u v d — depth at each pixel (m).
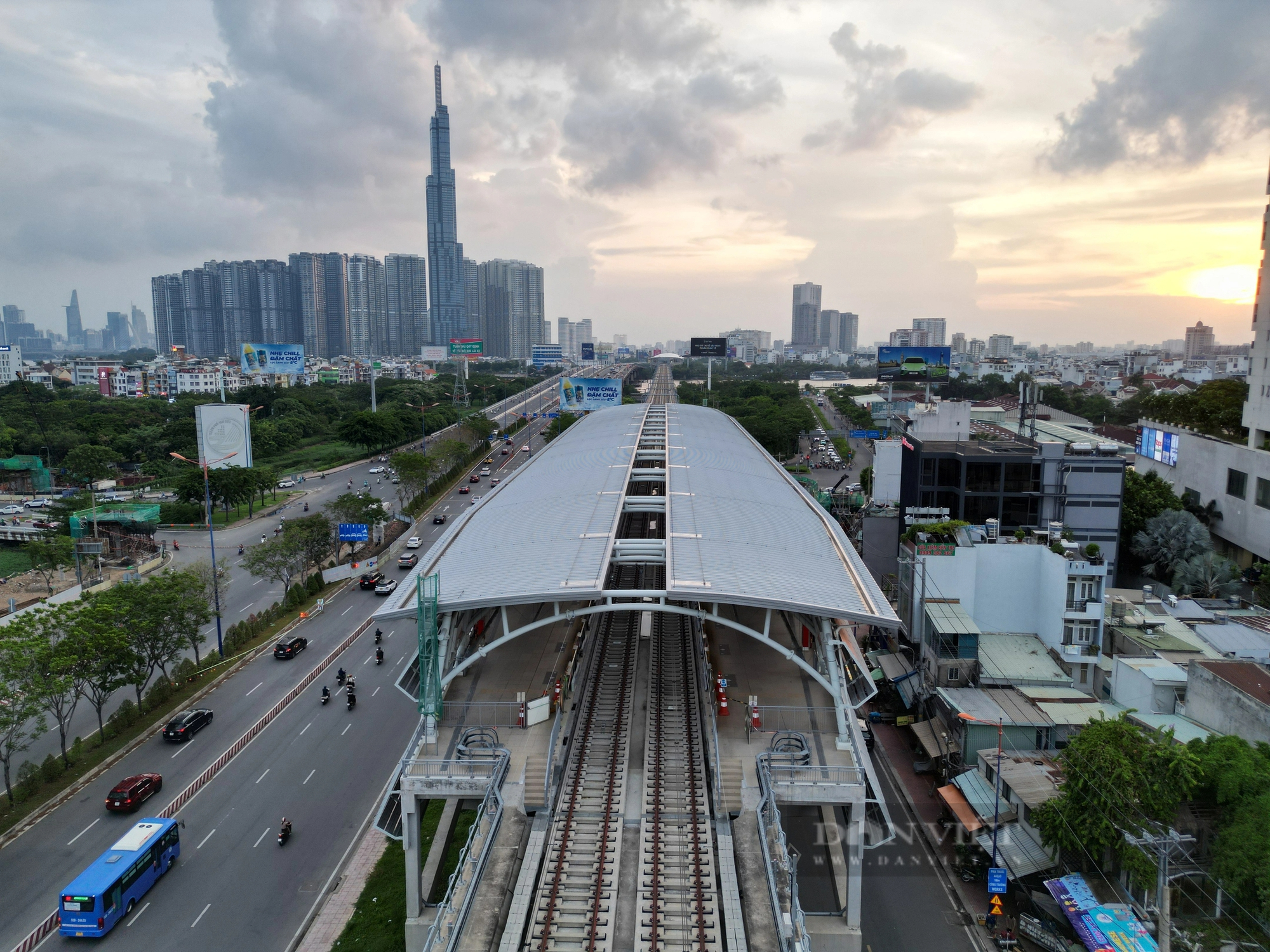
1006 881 35.91
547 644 51.03
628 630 54.19
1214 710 41.03
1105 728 36.75
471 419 176.75
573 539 44.56
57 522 112.75
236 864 41.47
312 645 72.94
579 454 71.81
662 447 71.56
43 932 36.41
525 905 30.58
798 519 53.12
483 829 34.09
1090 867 36.16
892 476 98.88
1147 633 54.53
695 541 43.59
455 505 132.12
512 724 41.38
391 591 87.88
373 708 59.66
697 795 36.84
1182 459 97.75
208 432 132.50
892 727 55.69
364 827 44.66
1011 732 45.16
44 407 182.00
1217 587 69.50
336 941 35.88
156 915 37.69
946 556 57.00
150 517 110.38
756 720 40.72
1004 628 57.94
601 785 37.75
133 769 50.97
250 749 53.44
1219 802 34.06
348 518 102.44
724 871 32.31
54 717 58.91
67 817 45.28
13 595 87.94
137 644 56.62
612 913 30.36
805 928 32.16
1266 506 80.25
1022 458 74.38
